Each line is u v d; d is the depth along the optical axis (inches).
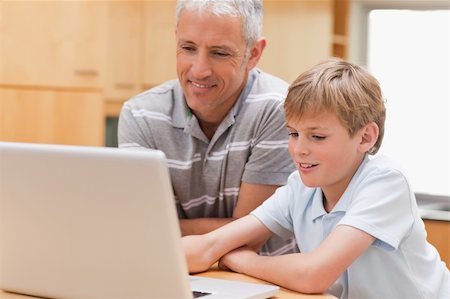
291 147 70.4
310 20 226.7
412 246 71.3
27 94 162.9
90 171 55.2
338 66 70.4
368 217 67.8
